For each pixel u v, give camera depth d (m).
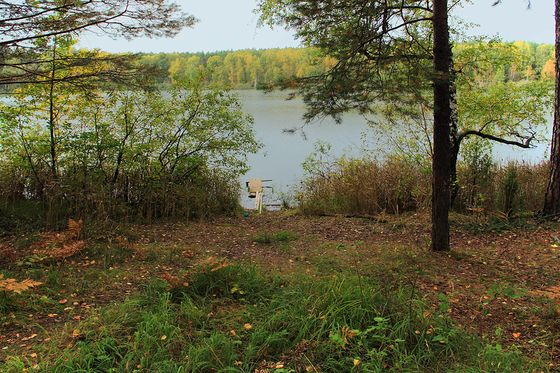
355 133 24.20
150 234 8.09
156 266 5.93
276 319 3.82
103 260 5.96
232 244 7.64
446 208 6.59
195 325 3.84
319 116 5.97
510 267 6.04
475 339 3.68
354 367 3.19
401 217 9.48
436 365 3.32
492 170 10.20
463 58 9.48
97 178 8.66
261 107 39.47
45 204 8.13
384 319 3.52
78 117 8.98
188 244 7.50
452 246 7.21
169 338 3.47
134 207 9.26
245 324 3.81
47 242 6.26
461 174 9.77
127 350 3.35
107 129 9.09
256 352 3.41
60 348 3.46
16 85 7.80
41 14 6.06
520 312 4.38
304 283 4.68
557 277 5.61
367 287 4.31
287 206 13.18
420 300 4.27
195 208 10.08
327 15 5.94
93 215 7.93
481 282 5.41
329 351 3.39
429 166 10.16
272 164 20.72
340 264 6.23
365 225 9.08
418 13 8.36
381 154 11.52
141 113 9.38
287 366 3.26
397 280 5.05
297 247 7.43
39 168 8.50
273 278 5.20
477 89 9.81
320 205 10.80
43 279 5.07
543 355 3.50
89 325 3.76
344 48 5.89
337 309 3.79
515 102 9.60
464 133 8.80
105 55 7.05
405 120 9.50
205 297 4.43
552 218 8.30
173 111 9.64
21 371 3.06
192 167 10.27
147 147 9.19
